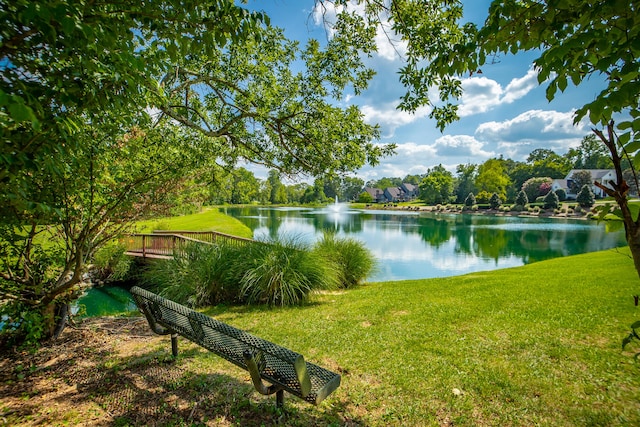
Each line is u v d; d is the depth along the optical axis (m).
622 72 1.26
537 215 50.00
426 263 15.77
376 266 9.95
